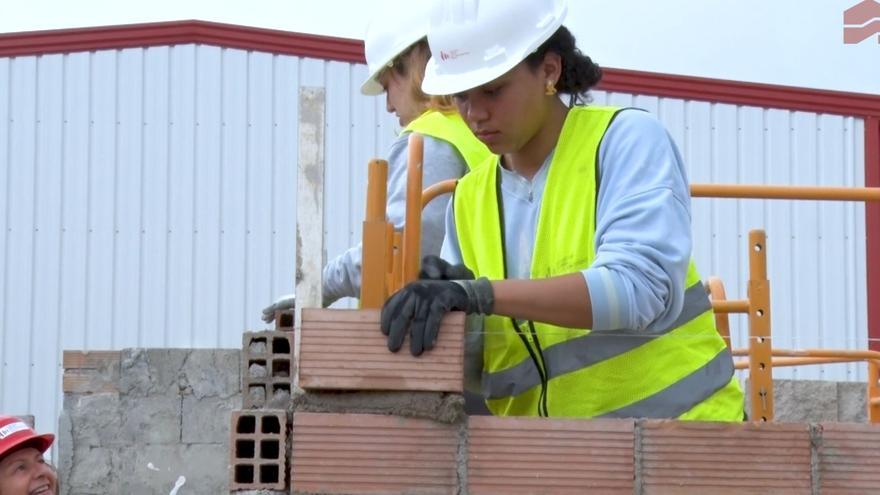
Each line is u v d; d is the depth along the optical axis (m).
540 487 3.21
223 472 8.72
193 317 12.55
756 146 13.34
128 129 12.76
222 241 12.64
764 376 4.02
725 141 13.30
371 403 3.21
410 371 3.19
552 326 3.49
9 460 4.73
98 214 12.66
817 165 13.40
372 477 3.19
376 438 3.20
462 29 3.48
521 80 3.46
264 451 3.24
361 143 12.80
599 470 3.23
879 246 13.11
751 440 3.28
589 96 3.69
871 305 13.06
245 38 12.82
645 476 3.24
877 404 7.05
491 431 3.22
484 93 3.47
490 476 3.21
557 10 3.54
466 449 3.21
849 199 4.51
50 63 12.78
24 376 12.43
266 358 3.98
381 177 3.33
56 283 12.56
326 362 3.20
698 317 3.52
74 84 12.80
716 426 3.28
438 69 3.52
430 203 4.52
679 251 3.32
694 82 13.27
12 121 12.76
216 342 12.55
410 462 3.20
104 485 8.69
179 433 8.75
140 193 12.70
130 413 8.76
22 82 12.78
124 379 8.77
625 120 3.50
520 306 3.21
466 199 3.74
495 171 3.69
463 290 3.20
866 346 12.84
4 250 12.59
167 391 8.77
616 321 3.24
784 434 3.29
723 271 12.86
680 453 3.26
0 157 12.69
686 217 3.42
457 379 3.19
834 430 3.30
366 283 3.31
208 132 12.76
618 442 3.25
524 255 3.58
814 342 12.92
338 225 12.66
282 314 4.18
